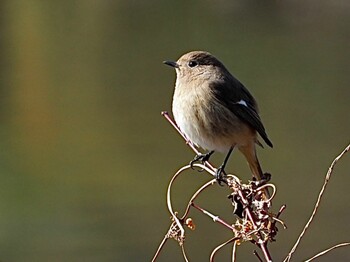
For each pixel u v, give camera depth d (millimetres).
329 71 27453
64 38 32875
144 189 17484
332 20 34781
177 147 20094
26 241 15344
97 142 20703
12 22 35250
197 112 8922
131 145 20391
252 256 14031
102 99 24422
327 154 19375
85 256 14602
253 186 6242
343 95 24453
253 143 9023
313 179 17828
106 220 16078
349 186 17219
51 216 16250
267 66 28547
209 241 14617
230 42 32125
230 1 37750
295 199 16672
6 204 17141
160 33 33719
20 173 18531
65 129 21906
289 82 26312
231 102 8906
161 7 37938
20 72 27672
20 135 21484
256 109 9289
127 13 37156
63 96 24969
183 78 9125
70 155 19984
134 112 23156
